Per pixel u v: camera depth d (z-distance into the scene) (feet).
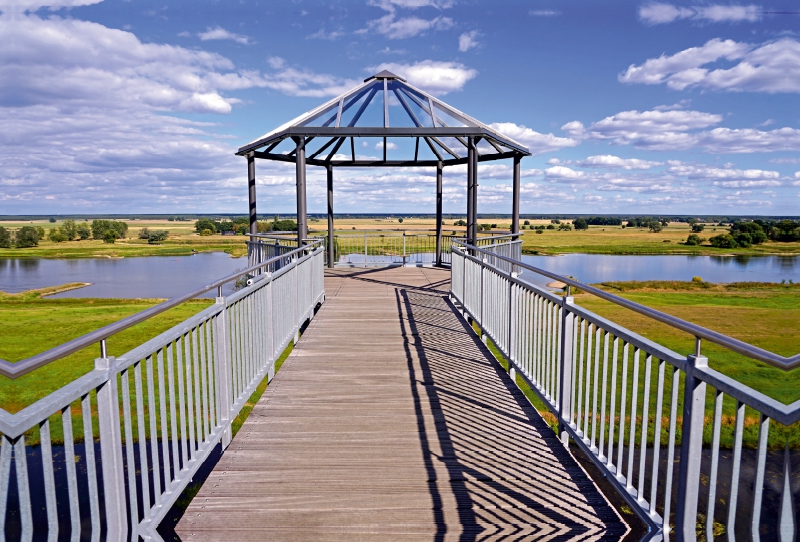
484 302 19.63
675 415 6.90
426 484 9.52
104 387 6.13
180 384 8.63
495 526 8.25
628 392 32.14
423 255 50.55
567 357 11.17
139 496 21.85
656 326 56.95
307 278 23.17
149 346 7.39
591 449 9.57
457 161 42.75
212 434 10.07
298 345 19.51
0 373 4.31
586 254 244.42
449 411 13.08
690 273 160.35
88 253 256.93
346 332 21.58
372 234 47.70
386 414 12.89
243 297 12.58
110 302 100.32
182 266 190.08
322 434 11.68
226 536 7.93
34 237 302.86
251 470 9.99
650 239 345.51
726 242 288.92
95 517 5.83
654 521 7.29
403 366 16.92
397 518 8.45
